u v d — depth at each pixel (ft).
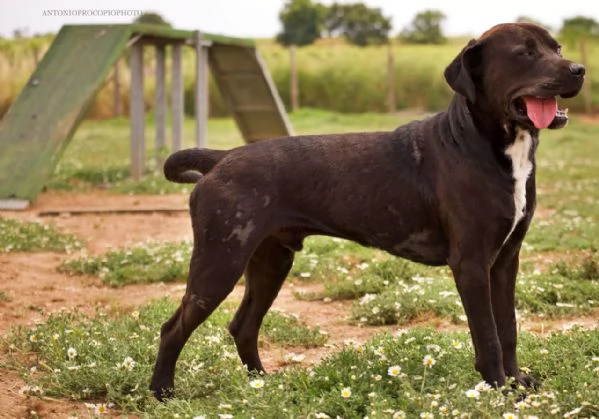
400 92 169.68
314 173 24.94
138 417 24.35
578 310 35.04
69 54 69.87
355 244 47.16
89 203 65.46
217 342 28.84
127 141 116.57
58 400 25.71
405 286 36.73
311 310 36.96
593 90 165.78
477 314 23.49
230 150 26.20
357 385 23.90
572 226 53.06
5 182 62.69
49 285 40.88
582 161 99.25
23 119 66.18
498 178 23.29
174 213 60.95
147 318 32.91
